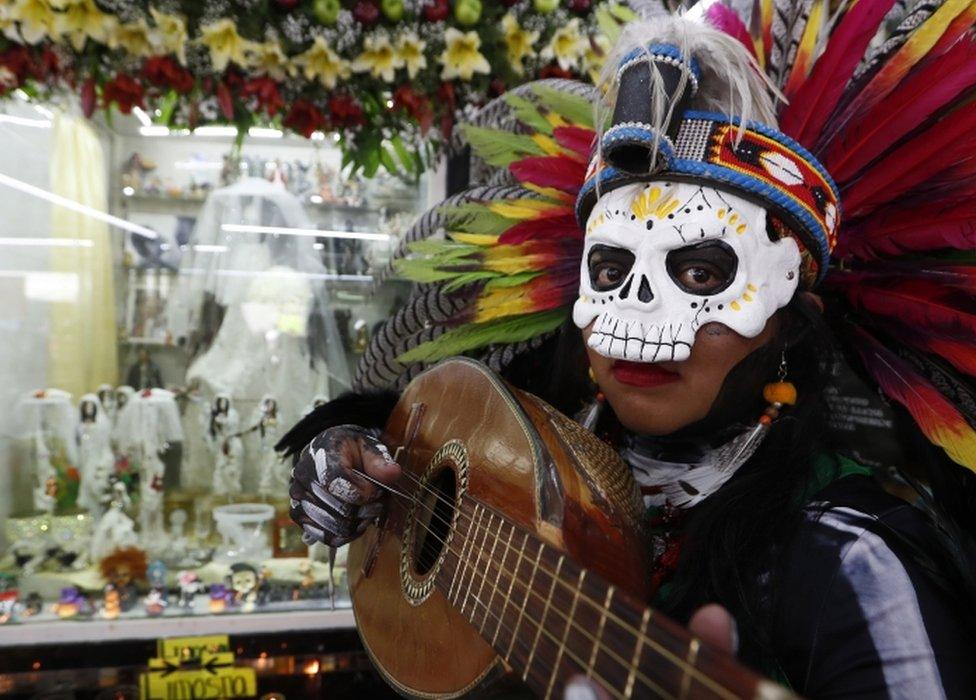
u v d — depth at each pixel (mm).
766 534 597
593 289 674
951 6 661
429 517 764
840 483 625
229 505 2023
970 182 654
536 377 952
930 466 715
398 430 897
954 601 543
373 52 1510
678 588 627
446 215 979
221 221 2119
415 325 1043
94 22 1389
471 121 1511
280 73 1521
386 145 2064
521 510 595
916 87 676
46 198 2016
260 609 1817
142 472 1981
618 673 406
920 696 491
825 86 702
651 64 613
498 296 845
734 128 622
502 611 551
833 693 525
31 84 1657
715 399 648
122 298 2113
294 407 2086
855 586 538
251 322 2094
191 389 2066
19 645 1679
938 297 673
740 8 837
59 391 1982
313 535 805
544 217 828
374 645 794
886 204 708
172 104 1701
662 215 625
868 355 731
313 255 2150
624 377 655
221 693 1724
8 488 1928
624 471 659
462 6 1503
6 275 1982
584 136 815
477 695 588
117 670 1710
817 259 663
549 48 1536
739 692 318
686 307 622
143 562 1917
